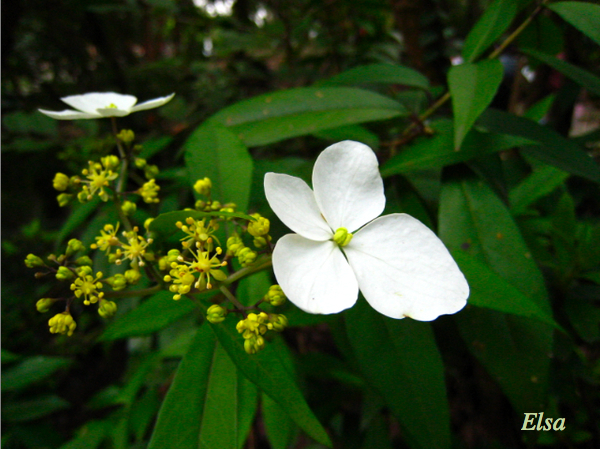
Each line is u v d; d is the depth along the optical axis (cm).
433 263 8
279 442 11
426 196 13
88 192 10
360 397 16
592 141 18
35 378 14
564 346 12
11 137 21
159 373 17
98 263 14
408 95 15
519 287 9
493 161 11
